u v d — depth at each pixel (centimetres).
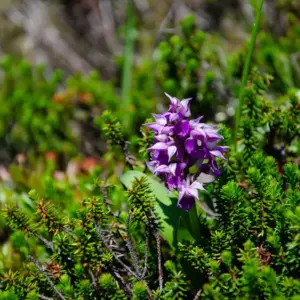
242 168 477
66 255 420
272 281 358
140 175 441
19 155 699
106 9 1052
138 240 456
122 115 650
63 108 725
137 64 905
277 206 405
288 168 423
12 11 1093
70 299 399
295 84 652
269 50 638
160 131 378
